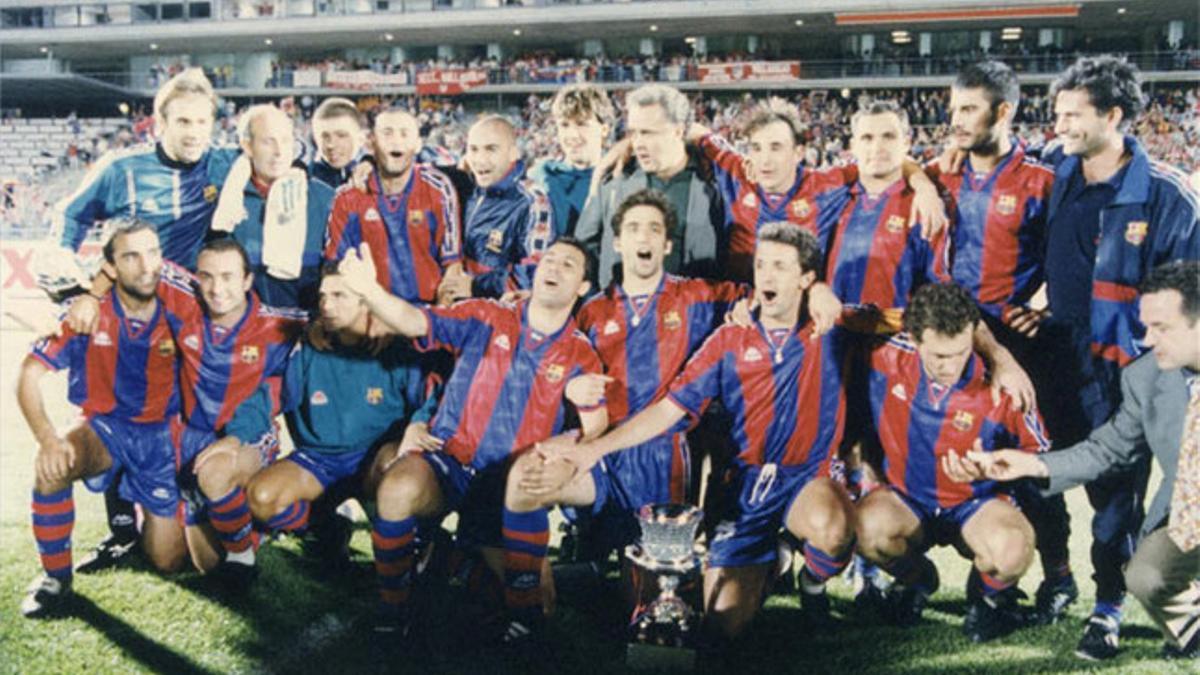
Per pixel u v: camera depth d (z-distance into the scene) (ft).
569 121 10.39
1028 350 9.72
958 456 9.02
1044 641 9.04
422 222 10.73
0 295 23.54
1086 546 11.09
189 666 8.58
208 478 9.63
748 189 9.96
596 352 9.75
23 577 10.27
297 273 11.07
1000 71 9.37
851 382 9.56
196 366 10.27
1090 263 9.32
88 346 10.08
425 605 9.70
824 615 9.39
